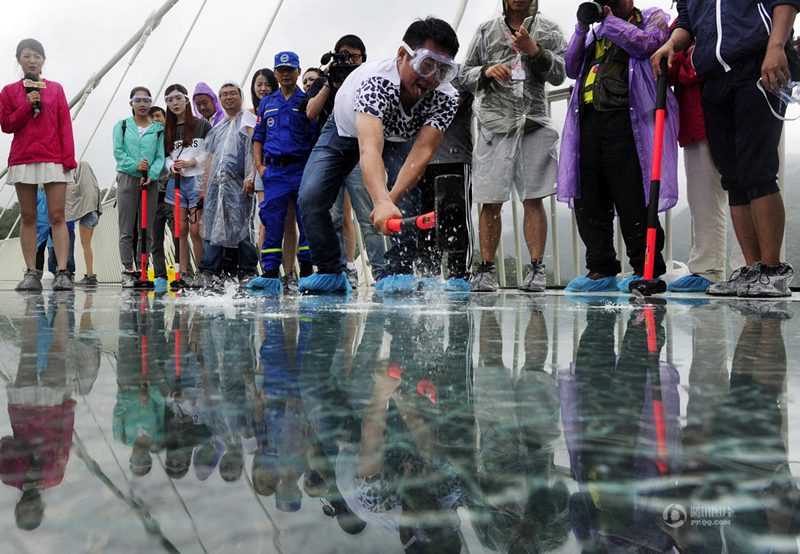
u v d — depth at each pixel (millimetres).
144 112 5078
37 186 3842
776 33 1928
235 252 4375
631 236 2570
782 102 2016
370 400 411
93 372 546
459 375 527
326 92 3111
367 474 239
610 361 613
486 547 166
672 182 2562
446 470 245
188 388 460
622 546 165
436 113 2125
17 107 3619
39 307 1707
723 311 1367
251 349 732
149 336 893
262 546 166
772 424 325
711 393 427
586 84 2646
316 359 638
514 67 2869
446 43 1898
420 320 1173
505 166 3010
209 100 5008
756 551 162
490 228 3152
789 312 1336
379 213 1837
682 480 227
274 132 3289
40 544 166
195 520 187
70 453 269
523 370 557
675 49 2295
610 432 310
